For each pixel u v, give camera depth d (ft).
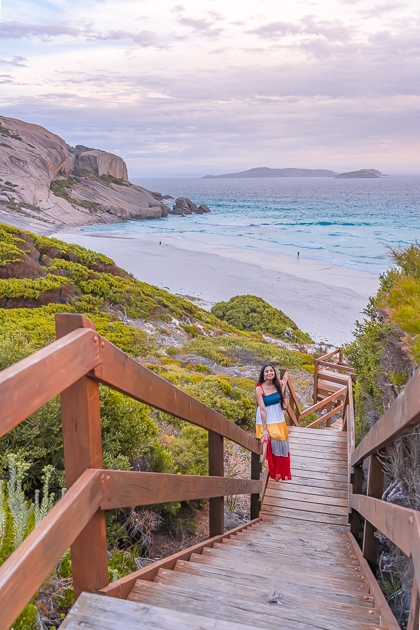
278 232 279.49
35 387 3.93
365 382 17.72
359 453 11.07
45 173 322.96
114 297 67.97
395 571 11.32
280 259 180.14
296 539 14.69
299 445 25.52
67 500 4.64
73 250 76.54
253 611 6.75
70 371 4.55
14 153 314.35
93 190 369.71
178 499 8.37
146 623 4.89
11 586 3.59
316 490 20.44
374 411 16.49
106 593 5.54
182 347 58.29
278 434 19.60
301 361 59.77
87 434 5.18
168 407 7.49
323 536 15.53
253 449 16.62
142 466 15.47
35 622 6.77
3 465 11.20
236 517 18.26
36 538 4.01
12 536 8.09
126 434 14.42
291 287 133.90
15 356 15.57
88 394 5.14
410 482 10.15
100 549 5.54
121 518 13.15
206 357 53.93
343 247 211.20
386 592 11.12
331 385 36.94
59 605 7.57
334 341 91.45
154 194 510.17
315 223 333.21
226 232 279.69
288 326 92.79
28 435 11.68
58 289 59.41
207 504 18.31
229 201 626.64
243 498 20.15
